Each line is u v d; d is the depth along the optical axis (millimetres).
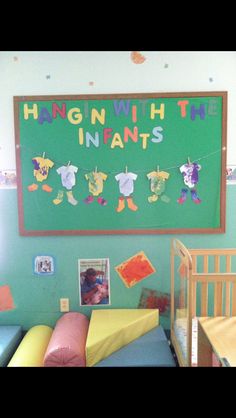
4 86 2191
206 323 1721
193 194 2234
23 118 2189
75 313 2285
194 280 1712
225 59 2162
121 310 2279
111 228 2262
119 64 2176
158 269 2289
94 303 2318
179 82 2180
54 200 2246
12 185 2250
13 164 2238
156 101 2176
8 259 2297
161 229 2260
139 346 2018
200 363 1767
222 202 2234
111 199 2244
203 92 2158
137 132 2197
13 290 2314
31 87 2191
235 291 1883
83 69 2180
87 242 2283
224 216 2246
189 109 2178
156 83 2184
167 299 2303
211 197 2238
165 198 2240
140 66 2172
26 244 2287
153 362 1848
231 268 2287
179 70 2174
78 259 2293
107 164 2223
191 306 1694
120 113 2184
